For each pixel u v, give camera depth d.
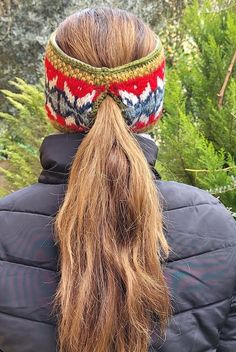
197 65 2.28
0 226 1.09
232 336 1.12
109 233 1.02
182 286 1.06
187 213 1.11
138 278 1.00
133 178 1.03
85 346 1.00
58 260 1.06
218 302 1.08
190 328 1.06
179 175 2.06
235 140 2.01
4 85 4.70
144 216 1.03
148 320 1.02
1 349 1.07
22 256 1.07
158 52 1.11
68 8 4.64
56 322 1.04
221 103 2.09
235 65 2.18
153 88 1.10
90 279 1.00
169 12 4.67
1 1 4.57
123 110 1.08
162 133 2.05
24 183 2.64
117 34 1.07
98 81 1.06
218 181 1.88
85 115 1.08
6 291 1.05
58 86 1.09
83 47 1.07
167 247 1.05
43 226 1.08
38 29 4.65
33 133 2.64
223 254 1.09
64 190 1.10
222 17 2.36
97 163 1.03
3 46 4.63
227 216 1.14
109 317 0.99
